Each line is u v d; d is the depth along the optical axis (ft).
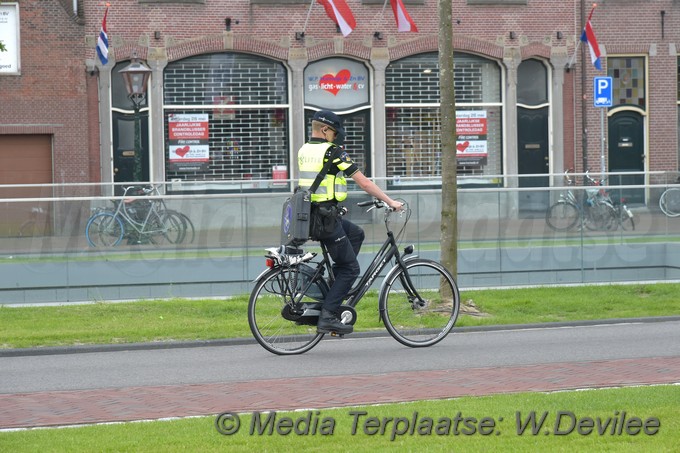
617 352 108.27
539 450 61.16
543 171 315.17
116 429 70.28
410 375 93.91
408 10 305.12
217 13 295.28
